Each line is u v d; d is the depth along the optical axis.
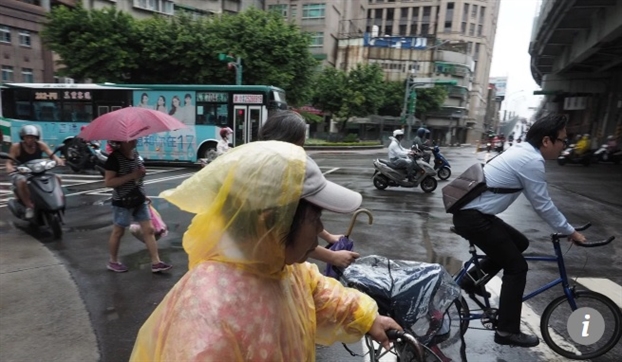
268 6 42.38
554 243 2.79
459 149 38.91
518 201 8.77
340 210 0.86
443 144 47.31
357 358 2.77
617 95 22.83
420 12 62.56
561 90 26.14
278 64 20.20
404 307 1.54
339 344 2.93
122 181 3.89
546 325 2.85
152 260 4.17
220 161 0.88
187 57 18.94
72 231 5.72
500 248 2.59
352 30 51.91
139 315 3.28
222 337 0.79
